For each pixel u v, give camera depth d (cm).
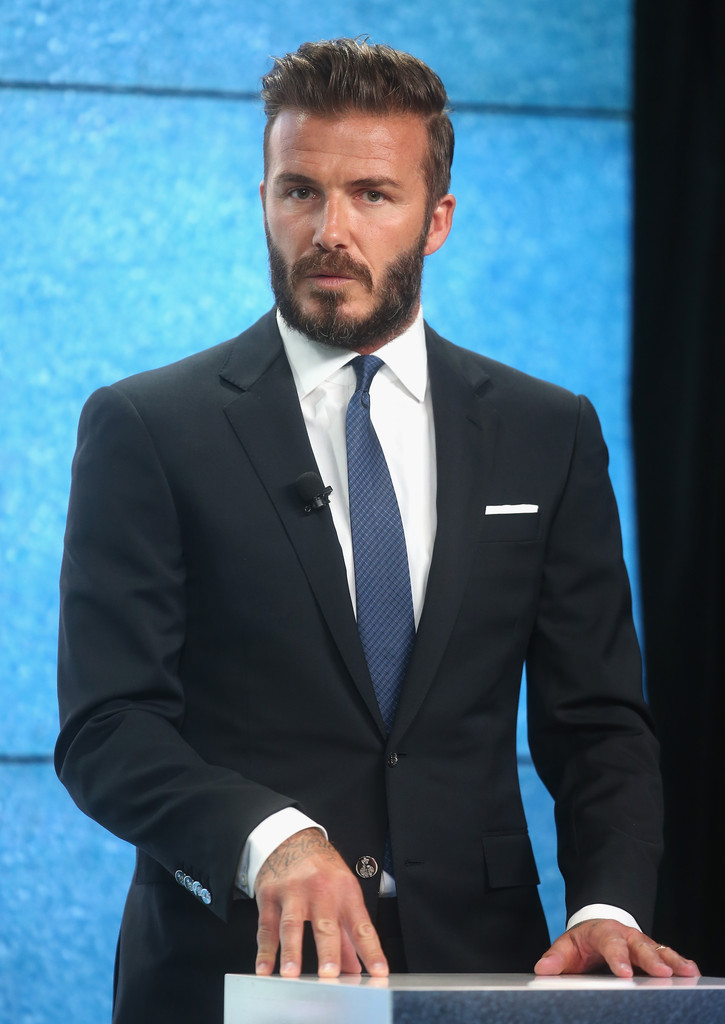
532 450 632
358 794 554
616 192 1159
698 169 1103
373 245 586
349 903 439
